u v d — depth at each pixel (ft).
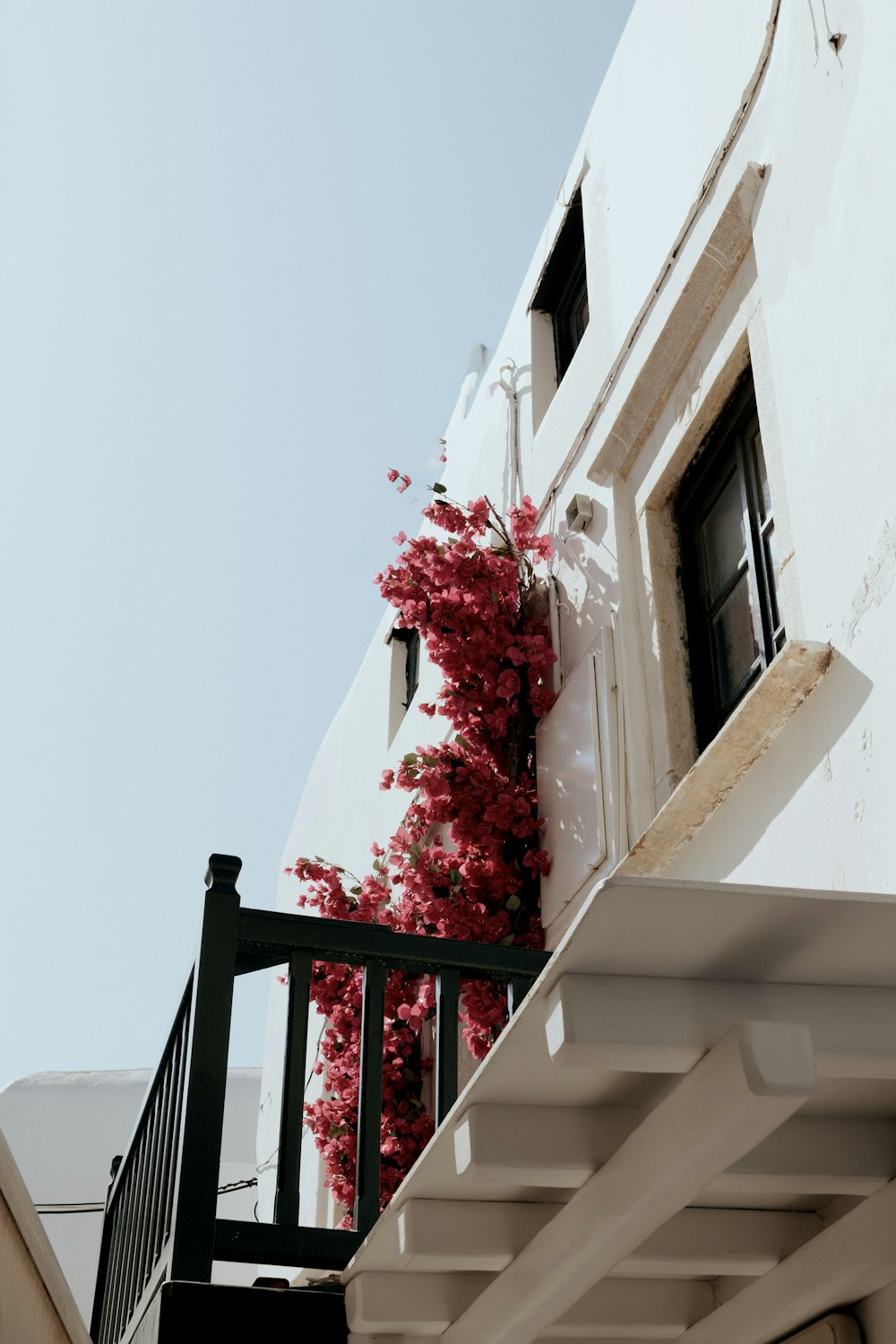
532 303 22.89
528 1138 6.98
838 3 12.73
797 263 13.06
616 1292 9.34
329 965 21.35
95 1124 35.81
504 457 22.85
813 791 11.43
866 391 11.39
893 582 10.61
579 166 21.07
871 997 6.15
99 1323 17.47
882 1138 7.52
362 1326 9.29
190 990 11.54
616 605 17.08
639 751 15.97
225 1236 10.23
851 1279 7.88
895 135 11.39
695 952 5.85
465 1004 18.08
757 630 14.44
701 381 15.69
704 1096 5.99
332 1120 20.29
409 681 28.86
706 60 16.53
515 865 18.38
